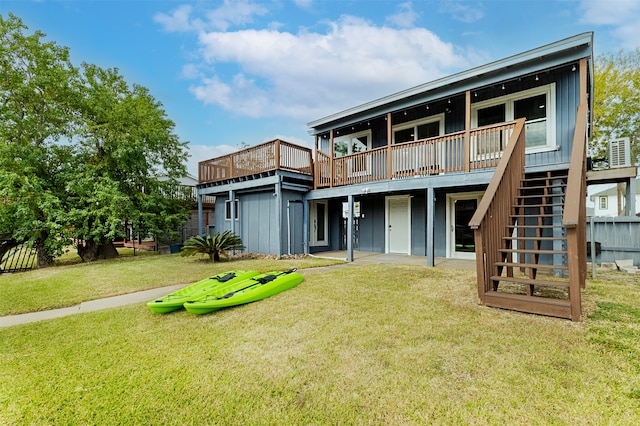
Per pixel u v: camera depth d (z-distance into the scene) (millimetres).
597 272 6590
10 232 10133
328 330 3584
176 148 14445
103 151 12031
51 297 5723
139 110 12609
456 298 4590
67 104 11219
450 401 2225
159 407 2338
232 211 11438
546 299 3760
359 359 2875
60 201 10422
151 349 3320
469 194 8844
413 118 9680
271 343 3330
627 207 7492
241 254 10867
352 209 9000
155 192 12961
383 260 8789
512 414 2064
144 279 7055
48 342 3588
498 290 4848
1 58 10227
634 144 18609
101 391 2568
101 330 3930
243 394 2445
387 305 4379
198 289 5379
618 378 2398
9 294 6016
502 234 4801
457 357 2816
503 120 7863
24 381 2750
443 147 7512
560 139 6859
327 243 12102
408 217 10133
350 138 11562
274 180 9641
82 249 11781
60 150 11281
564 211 3537
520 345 2977
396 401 2256
